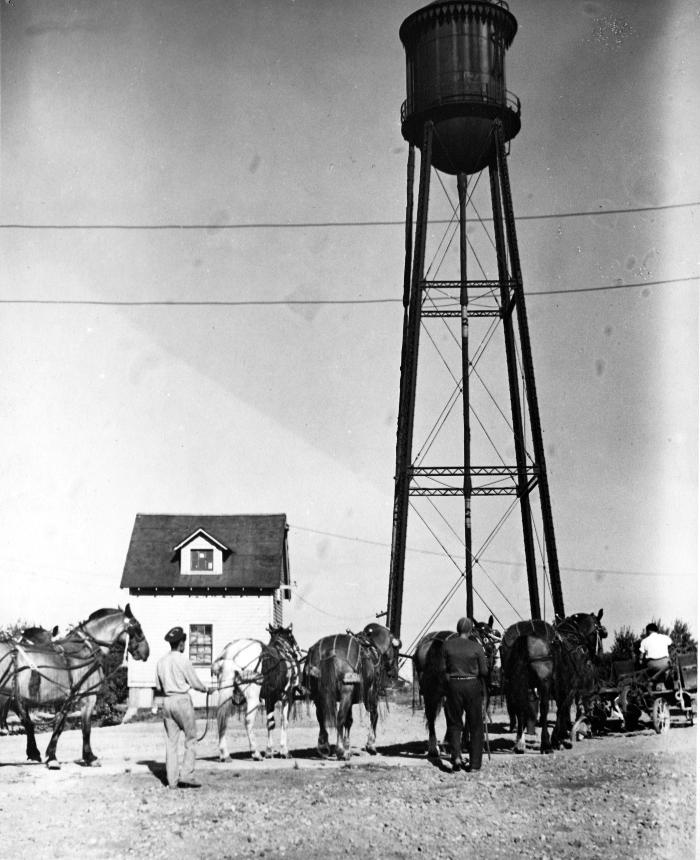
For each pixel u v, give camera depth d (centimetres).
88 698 1581
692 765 1476
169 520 3378
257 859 1055
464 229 2583
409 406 2442
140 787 1381
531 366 2389
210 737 2206
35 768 1549
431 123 2472
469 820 1195
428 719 1603
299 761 1589
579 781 1387
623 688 1811
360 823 1171
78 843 1106
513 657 1650
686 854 1107
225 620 3197
